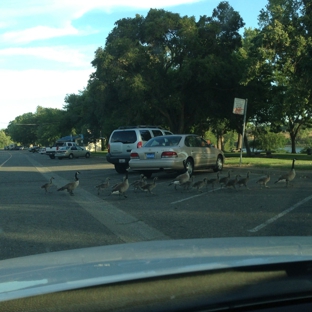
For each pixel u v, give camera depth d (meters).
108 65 34.72
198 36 35.28
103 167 27.06
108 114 40.00
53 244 7.23
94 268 2.29
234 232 7.73
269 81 36.62
